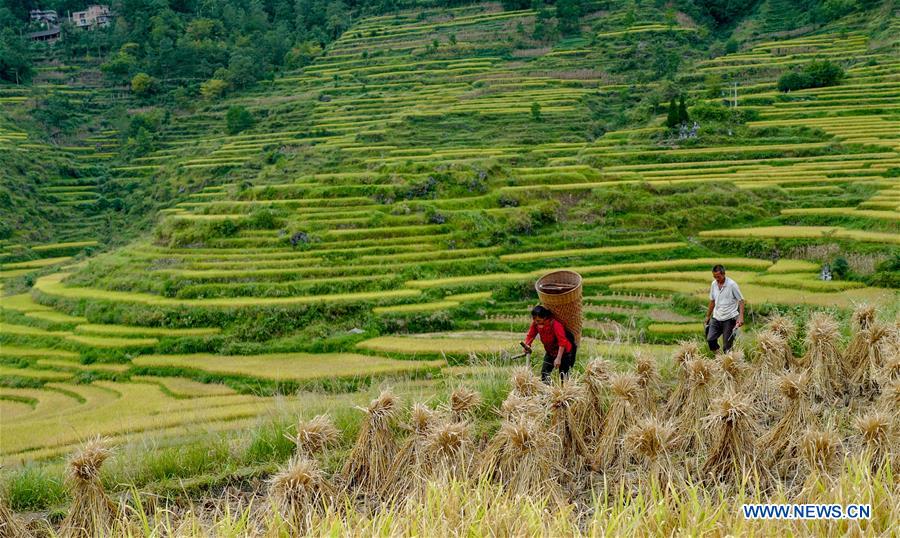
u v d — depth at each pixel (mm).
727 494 7035
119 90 101500
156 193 74125
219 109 94812
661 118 69625
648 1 108812
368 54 105688
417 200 47906
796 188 46312
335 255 42344
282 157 71250
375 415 7945
